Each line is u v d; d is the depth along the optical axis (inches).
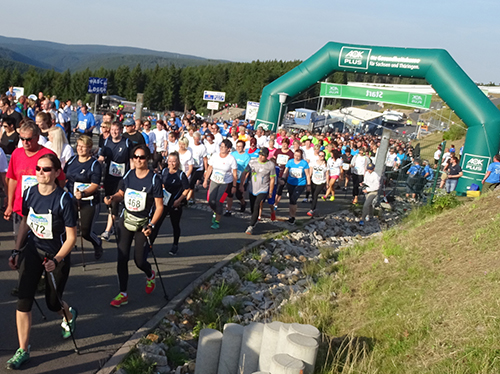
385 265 274.4
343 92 1058.1
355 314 218.5
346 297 241.1
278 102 1063.0
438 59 922.1
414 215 515.8
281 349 164.1
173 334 205.0
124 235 222.1
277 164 487.5
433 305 201.5
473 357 155.4
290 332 162.4
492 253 239.3
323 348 184.2
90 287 240.4
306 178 448.8
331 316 220.1
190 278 273.3
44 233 165.9
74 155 269.4
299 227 449.4
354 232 502.9
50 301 173.2
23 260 166.7
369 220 549.6
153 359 179.8
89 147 257.8
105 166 323.3
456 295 204.1
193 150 461.7
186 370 177.8
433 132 1731.1
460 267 237.5
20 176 227.3
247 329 169.5
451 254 260.2
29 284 165.0
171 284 259.9
